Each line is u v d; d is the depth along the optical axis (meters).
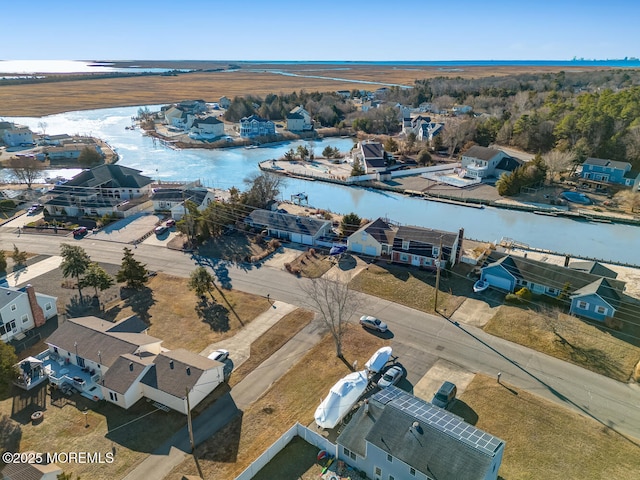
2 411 37.88
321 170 115.12
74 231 73.81
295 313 51.91
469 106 189.75
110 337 43.22
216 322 50.41
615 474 31.70
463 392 39.47
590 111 118.44
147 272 60.44
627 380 40.84
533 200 92.56
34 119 191.62
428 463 28.67
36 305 49.00
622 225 81.81
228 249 68.44
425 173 113.25
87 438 35.16
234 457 33.44
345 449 32.41
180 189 87.06
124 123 186.62
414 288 56.88
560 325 48.12
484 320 50.19
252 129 154.62
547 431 35.34
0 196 89.19
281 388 40.47
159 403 38.78
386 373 40.84
